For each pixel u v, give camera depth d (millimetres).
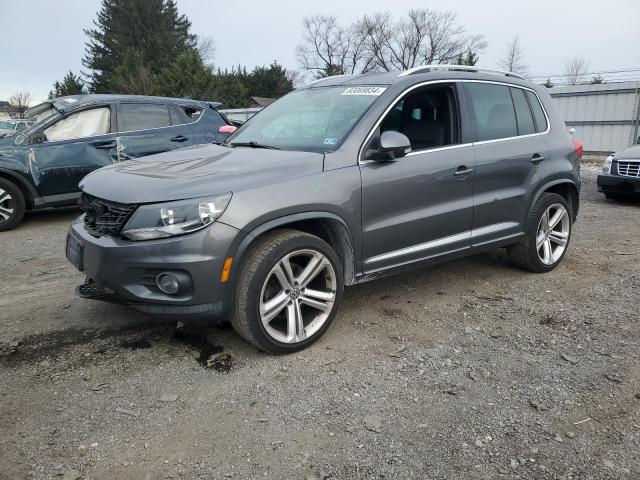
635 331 3795
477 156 4273
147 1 55719
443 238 4152
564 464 2416
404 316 4047
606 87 18797
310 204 3299
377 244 3723
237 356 3371
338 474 2342
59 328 3777
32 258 5723
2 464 2365
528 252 4910
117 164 3957
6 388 2984
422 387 3041
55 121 7340
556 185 5145
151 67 49719
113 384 3037
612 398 2941
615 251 5965
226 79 41594
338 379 3113
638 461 2436
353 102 3992
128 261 3025
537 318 4035
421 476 2338
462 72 4453
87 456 2432
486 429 2664
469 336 3713
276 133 4137
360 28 57938
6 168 6902
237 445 2523
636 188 8992
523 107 4875
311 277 3396
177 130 8109
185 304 3023
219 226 2998
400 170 3771
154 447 2502
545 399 2930
